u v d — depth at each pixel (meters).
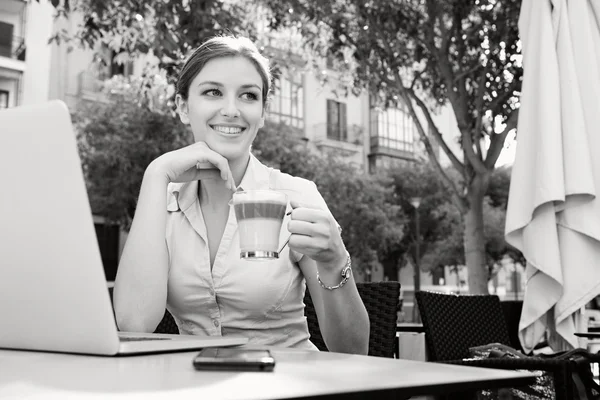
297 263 1.86
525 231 2.83
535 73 2.94
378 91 8.25
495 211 19.95
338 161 19.02
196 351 1.15
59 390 0.71
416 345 3.39
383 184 20.20
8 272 1.09
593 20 2.94
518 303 4.09
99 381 0.77
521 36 3.16
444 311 2.79
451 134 24.59
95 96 17.14
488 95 7.12
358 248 18.47
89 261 1.01
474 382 0.81
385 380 0.77
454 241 19.91
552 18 2.99
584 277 2.71
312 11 7.45
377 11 7.17
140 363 0.95
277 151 16.67
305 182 2.07
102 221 16.86
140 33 6.66
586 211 2.72
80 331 1.04
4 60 15.56
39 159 1.03
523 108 2.95
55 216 1.03
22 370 0.88
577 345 2.75
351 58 8.74
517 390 1.96
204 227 1.86
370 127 24.55
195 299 1.81
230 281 1.78
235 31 6.41
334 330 1.59
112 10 6.77
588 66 2.85
